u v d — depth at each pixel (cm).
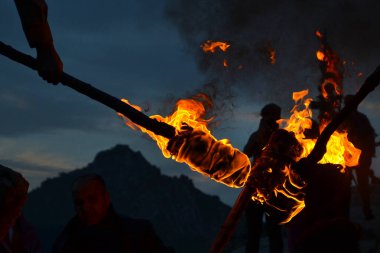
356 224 346
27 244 233
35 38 210
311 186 341
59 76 208
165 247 336
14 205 153
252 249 724
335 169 344
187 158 218
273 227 710
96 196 328
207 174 222
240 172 222
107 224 329
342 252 341
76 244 328
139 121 215
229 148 220
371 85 240
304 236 344
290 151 253
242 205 242
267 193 246
